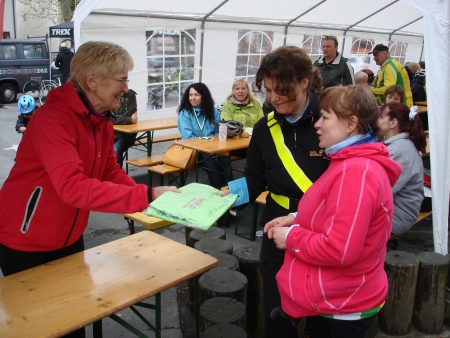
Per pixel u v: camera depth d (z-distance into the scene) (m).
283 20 7.99
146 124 6.11
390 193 1.54
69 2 19.17
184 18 6.89
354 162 1.51
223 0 6.45
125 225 4.69
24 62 13.62
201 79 7.58
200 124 5.51
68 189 1.71
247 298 2.81
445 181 3.62
